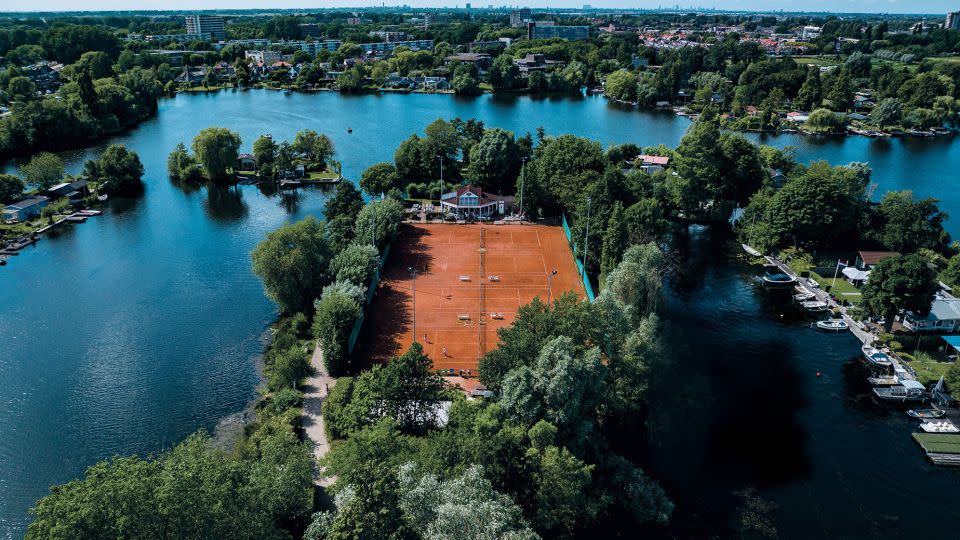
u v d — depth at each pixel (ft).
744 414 284.82
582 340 255.09
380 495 158.20
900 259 327.47
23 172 574.97
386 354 316.81
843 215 439.22
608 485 232.73
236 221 531.91
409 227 501.97
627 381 261.24
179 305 379.76
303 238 356.79
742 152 522.06
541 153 595.47
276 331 346.13
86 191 590.96
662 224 402.52
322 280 361.71
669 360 309.42
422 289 390.83
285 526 190.49
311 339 335.26
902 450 264.11
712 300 394.73
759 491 241.14
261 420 268.82
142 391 296.71
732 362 325.42
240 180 651.25
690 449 262.26
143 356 325.01
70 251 462.60
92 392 295.48
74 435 266.98
